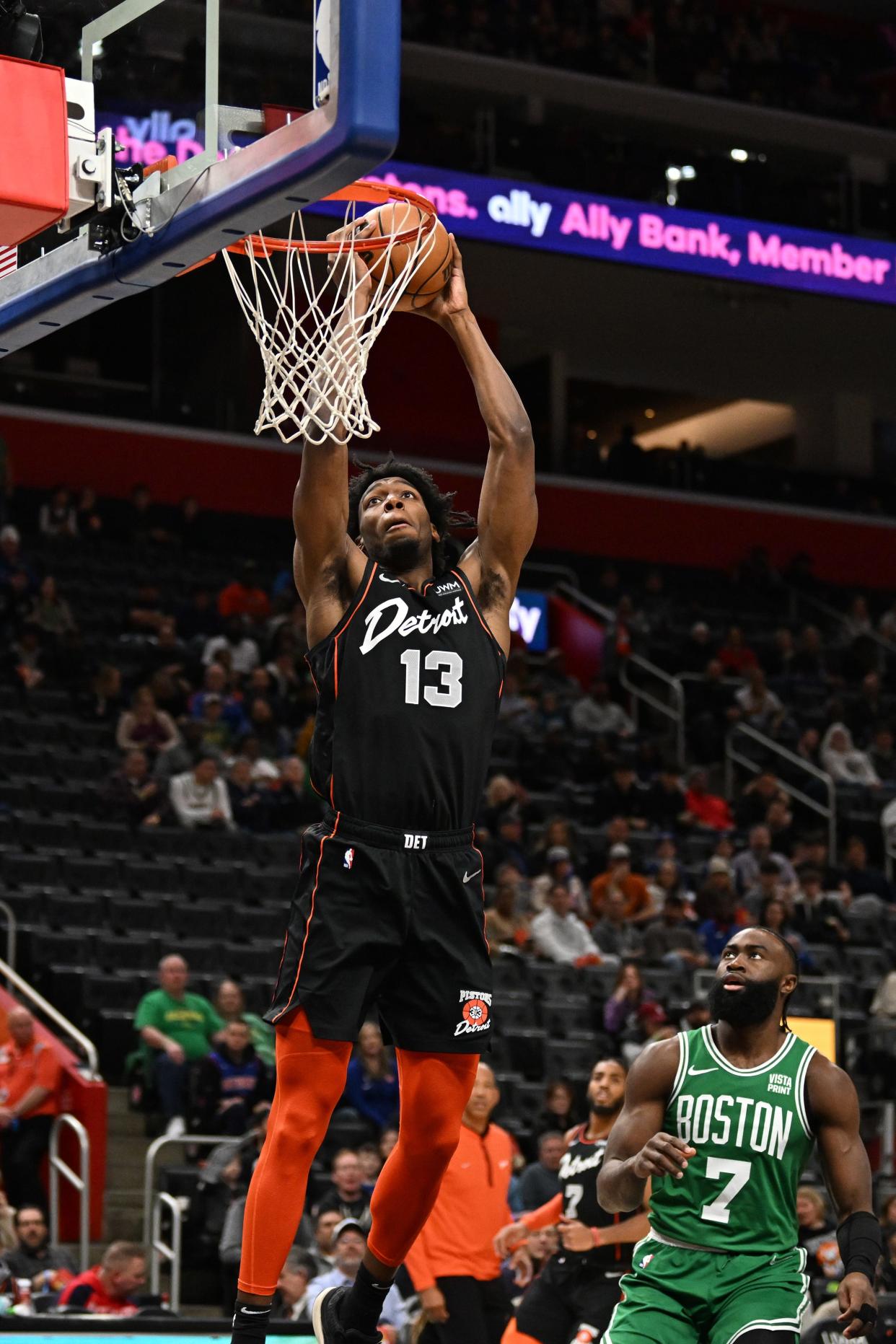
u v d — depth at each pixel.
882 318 35.69
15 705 23.83
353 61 5.25
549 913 21.14
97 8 6.22
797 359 38.09
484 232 29.31
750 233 31.62
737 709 29.61
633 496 35.31
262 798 22.55
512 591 5.95
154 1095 17.17
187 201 5.79
